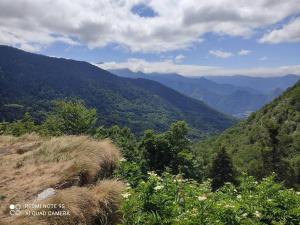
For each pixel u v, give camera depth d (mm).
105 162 10117
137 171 9320
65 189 7395
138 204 6281
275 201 6887
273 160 46094
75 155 9781
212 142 117312
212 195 7352
